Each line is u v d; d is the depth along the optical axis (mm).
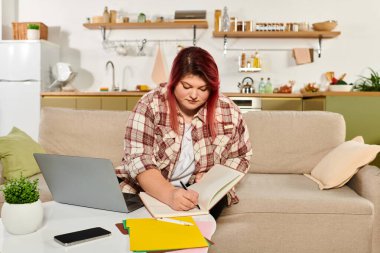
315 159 2215
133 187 1508
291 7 4715
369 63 4684
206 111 1506
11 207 979
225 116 1547
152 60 4910
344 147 2025
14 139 2102
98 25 4695
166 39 4871
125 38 4910
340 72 4711
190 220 1088
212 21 4797
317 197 1722
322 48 4715
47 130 2297
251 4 4746
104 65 4953
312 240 1690
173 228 1015
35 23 4586
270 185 1948
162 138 1482
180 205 1159
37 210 1008
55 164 1190
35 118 4441
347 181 1877
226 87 4836
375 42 4668
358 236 1673
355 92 3256
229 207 1728
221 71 4828
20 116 4461
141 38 4891
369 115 3256
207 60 1341
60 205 1264
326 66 4723
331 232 1682
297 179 2098
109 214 1166
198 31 4824
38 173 2139
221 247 1717
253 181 2035
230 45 4793
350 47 4688
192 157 1544
